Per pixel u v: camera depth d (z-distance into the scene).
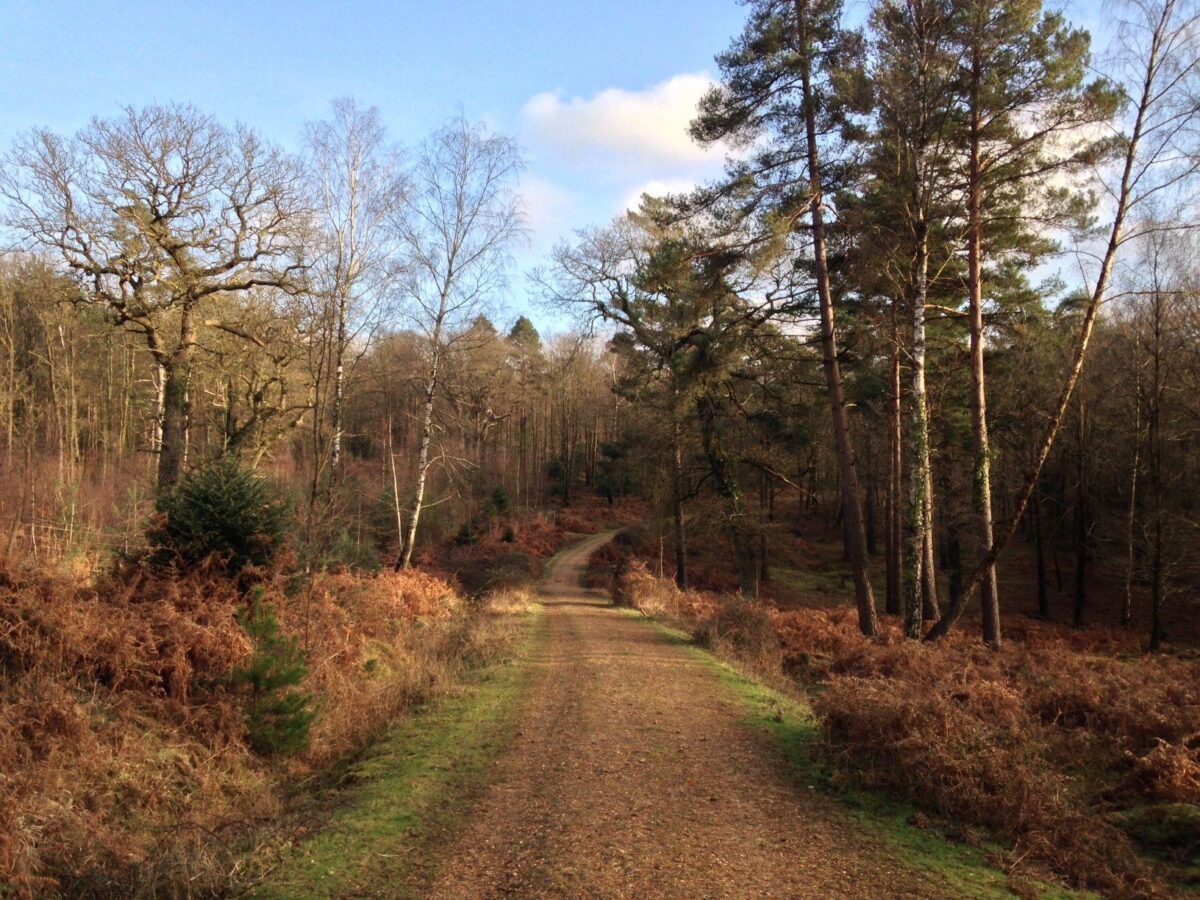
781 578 41.97
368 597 14.89
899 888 4.84
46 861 5.55
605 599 30.19
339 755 9.20
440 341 24.72
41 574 9.32
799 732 9.05
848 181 17.45
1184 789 6.43
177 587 10.66
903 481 29.84
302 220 21.02
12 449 18.58
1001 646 16.02
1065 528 42.50
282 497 13.99
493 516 47.38
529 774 7.51
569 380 66.00
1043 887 4.94
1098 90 14.28
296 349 22.53
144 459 29.78
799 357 25.14
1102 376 31.09
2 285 29.03
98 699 8.33
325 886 5.08
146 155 19.33
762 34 16.95
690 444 30.78
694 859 5.32
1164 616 33.09
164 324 21.30
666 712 10.09
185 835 6.08
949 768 6.44
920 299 16.28
